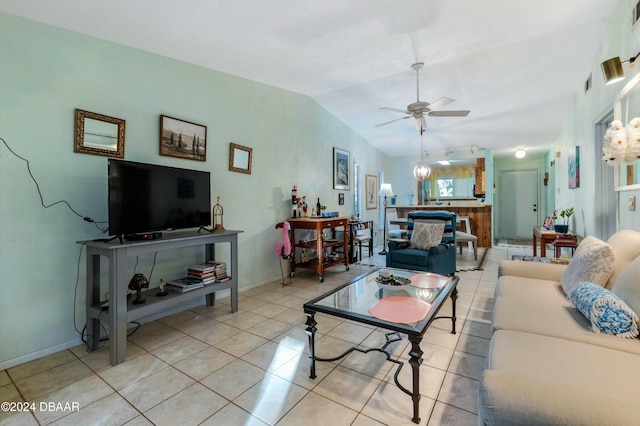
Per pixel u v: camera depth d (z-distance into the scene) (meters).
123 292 2.11
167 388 1.79
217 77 3.36
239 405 1.64
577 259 2.00
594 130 3.28
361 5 2.29
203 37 2.58
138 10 2.13
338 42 2.82
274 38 2.68
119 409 1.62
